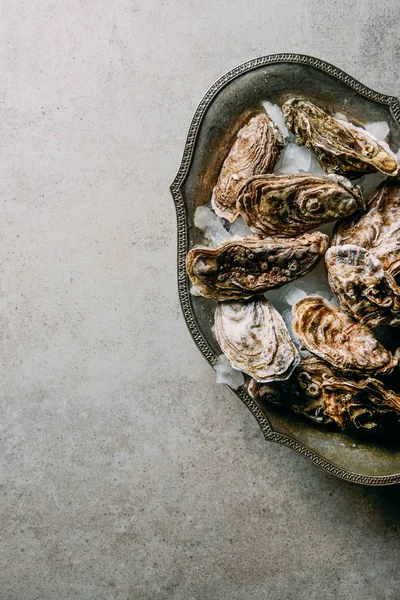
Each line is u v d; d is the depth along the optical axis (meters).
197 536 0.77
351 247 0.63
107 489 0.77
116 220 0.76
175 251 0.76
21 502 0.78
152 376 0.77
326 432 0.67
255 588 0.77
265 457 0.77
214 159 0.66
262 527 0.77
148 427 0.77
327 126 0.64
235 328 0.66
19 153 0.76
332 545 0.77
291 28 0.74
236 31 0.74
